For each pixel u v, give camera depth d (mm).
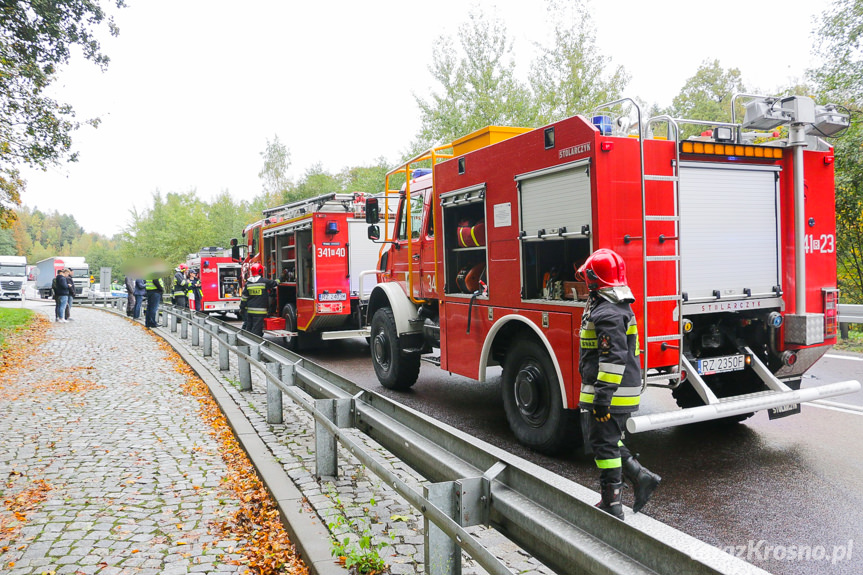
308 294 12281
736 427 6273
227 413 6887
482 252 6578
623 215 4691
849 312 10227
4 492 4684
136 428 6562
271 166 51781
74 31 13930
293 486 4543
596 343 3787
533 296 5543
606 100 18797
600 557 2137
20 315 22469
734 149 5211
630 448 5660
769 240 5508
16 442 6020
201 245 43812
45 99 14156
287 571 3432
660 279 4840
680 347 4883
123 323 20281
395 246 8617
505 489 2840
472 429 6484
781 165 5578
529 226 5465
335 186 38656
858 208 12359
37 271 52938
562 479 2777
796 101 5281
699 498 4414
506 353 5977
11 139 13883
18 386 9000
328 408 4867
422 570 3221
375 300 9164
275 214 15078
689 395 6234
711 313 5414
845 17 12062
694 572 1801
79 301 36156
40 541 3820
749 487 4605
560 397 5172
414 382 8469
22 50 13539
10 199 15211
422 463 3719
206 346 11609
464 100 20312
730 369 5289
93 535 3904
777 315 5508
